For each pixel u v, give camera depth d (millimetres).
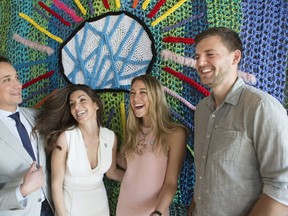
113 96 1159
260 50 994
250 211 671
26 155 938
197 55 718
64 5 1217
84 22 1182
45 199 1065
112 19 1145
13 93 970
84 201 1003
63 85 1235
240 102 682
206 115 792
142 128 1018
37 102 1275
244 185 666
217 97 745
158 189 943
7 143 916
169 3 1077
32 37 1281
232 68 702
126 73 1129
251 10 998
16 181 917
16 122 985
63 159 1010
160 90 978
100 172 1022
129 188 974
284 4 967
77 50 1188
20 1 1288
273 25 980
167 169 943
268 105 621
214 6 1028
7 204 830
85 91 1052
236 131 665
